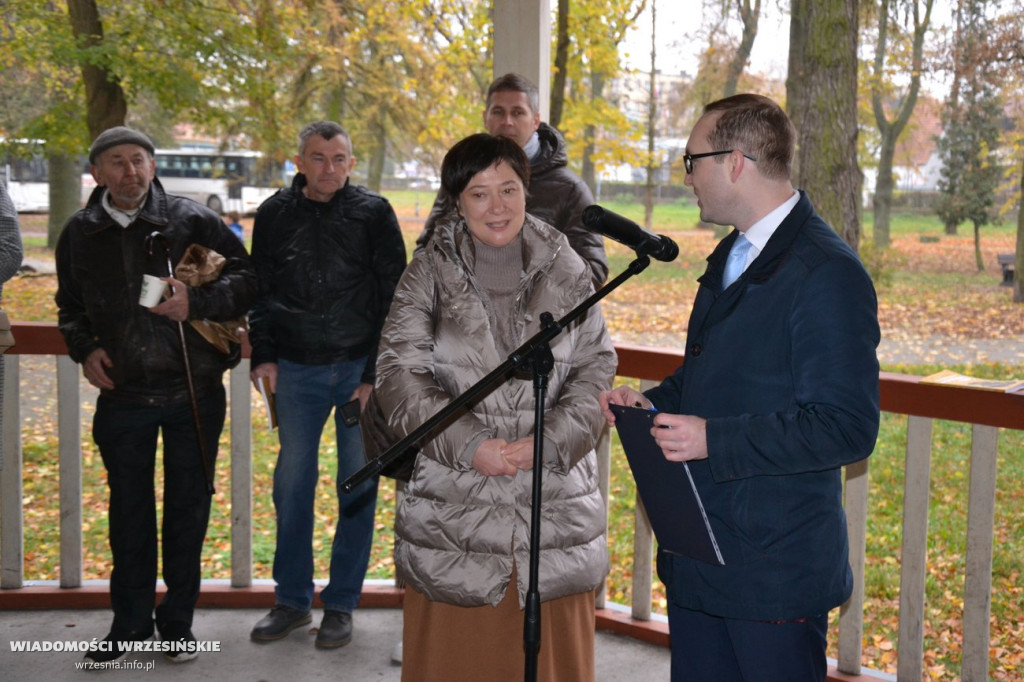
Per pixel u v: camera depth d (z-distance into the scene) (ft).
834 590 5.88
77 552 11.34
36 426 25.76
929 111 41.75
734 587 5.88
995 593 14.98
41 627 10.84
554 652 7.28
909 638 9.06
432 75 40.65
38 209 78.79
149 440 9.95
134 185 9.48
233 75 35.65
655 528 6.27
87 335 9.86
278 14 37.01
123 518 9.93
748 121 5.80
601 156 36.22
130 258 9.60
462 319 7.06
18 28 34.73
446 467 7.09
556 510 7.07
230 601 11.39
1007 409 8.07
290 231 10.46
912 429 8.80
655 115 39.47
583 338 7.36
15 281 49.37
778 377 5.72
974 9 31.37
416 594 7.43
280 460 10.70
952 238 49.65
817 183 22.80
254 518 18.74
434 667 7.22
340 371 10.57
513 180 7.00
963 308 38.42
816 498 5.82
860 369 5.39
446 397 6.95
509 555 6.93
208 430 10.12
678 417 5.69
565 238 7.39
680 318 40.32
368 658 10.28
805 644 5.96
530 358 6.10
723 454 5.55
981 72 32.55
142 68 34.24
